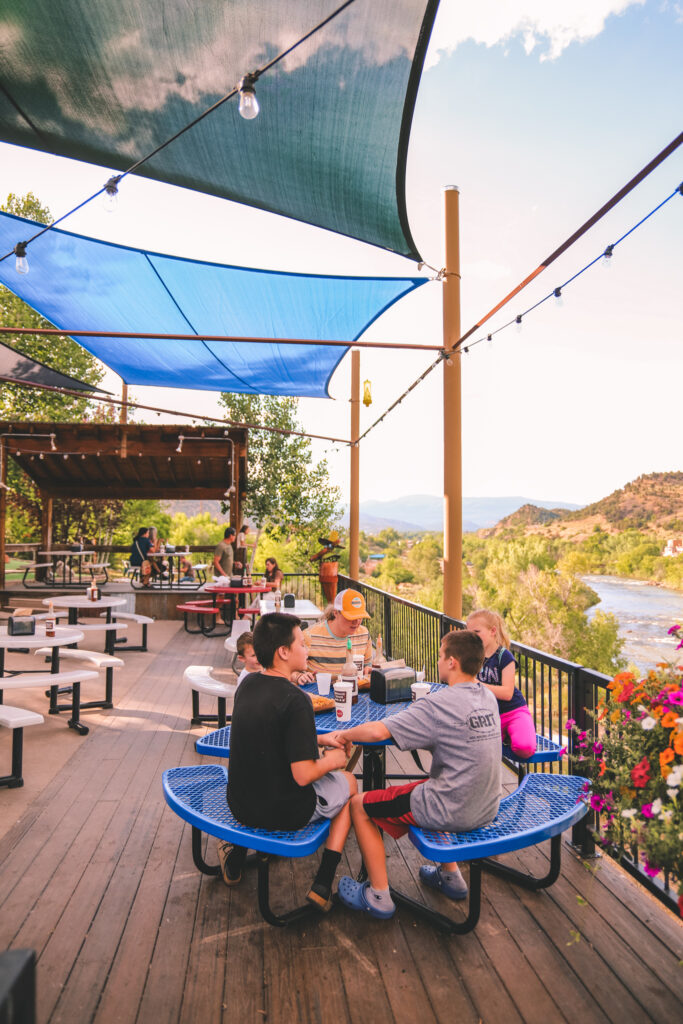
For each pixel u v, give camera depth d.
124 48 3.78
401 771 4.47
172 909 2.78
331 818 2.71
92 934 2.59
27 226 5.77
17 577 16.06
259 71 2.98
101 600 8.13
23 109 4.62
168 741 5.11
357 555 13.38
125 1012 2.16
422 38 3.12
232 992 2.26
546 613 43.88
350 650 3.94
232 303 7.20
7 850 3.29
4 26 3.78
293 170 4.52
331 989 2.29
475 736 2.52
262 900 2.60
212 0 3.25
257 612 9.55
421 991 2.28
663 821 2.03
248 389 11.43
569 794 2.88
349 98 3.67
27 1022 0.98
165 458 13.94
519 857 3.30
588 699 3.21
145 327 8.09
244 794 2.53
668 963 2.45
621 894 2.94
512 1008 2.20
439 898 2.90
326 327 7.82
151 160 4.88
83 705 6.01
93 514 20.08
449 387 6.07
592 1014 2.17
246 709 2.54
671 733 2.13
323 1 3.09
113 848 3.34
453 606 6.24
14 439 12.82
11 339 20.92
